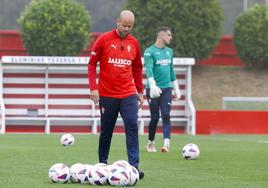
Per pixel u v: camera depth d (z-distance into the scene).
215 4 79.44
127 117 23.66
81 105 62.28
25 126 61.69
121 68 23.69
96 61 23.75
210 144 43.78
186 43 77.94
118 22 23.61
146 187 20.91
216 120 61.91
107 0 98.31
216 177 24.02
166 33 35.12
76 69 61.94
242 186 21.56
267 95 78.00
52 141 44.34
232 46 85.38
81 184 20.98
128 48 23.77
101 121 24.22
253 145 42.91
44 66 61.34
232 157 32.41
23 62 59.22
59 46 77.69
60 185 20.73
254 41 81.38
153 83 34.66
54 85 61.88
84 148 37.12
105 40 23.64
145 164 28.53
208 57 80.12
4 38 82.19
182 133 63.56
